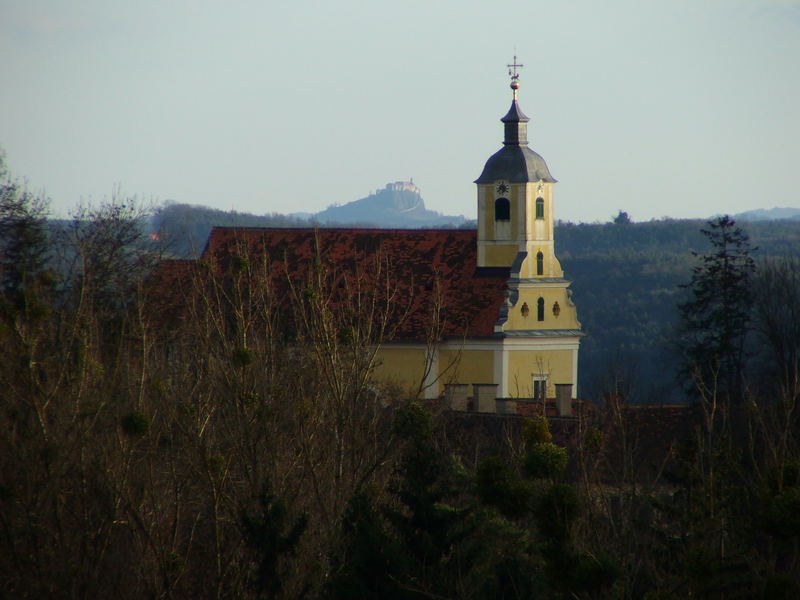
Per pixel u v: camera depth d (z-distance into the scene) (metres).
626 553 90.81
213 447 121.19
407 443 118.81
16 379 110.94
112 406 113.69
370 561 105.38
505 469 65.44
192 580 118.56
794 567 83.25
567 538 65.25
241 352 115.25
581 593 65.44
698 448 100.44
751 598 84.94
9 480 110.00
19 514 109.81
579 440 99.31
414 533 107.12
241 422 117.56
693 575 78.69
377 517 108.75
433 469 108.88
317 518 119.56
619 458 112.56
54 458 106.25
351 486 117.56
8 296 110.19
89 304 119.31
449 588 102.75
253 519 110.12
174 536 112.62
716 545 92.75
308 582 108.62
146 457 116.06
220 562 112.88
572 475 99.19
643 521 95.06
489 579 102.38
